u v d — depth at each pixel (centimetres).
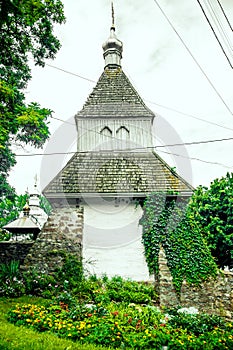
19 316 914
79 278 1302
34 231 1702
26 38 1294
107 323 882
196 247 1370
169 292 1279
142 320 947
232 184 2264
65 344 737
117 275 1407
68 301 1077
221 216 2231
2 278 1258
